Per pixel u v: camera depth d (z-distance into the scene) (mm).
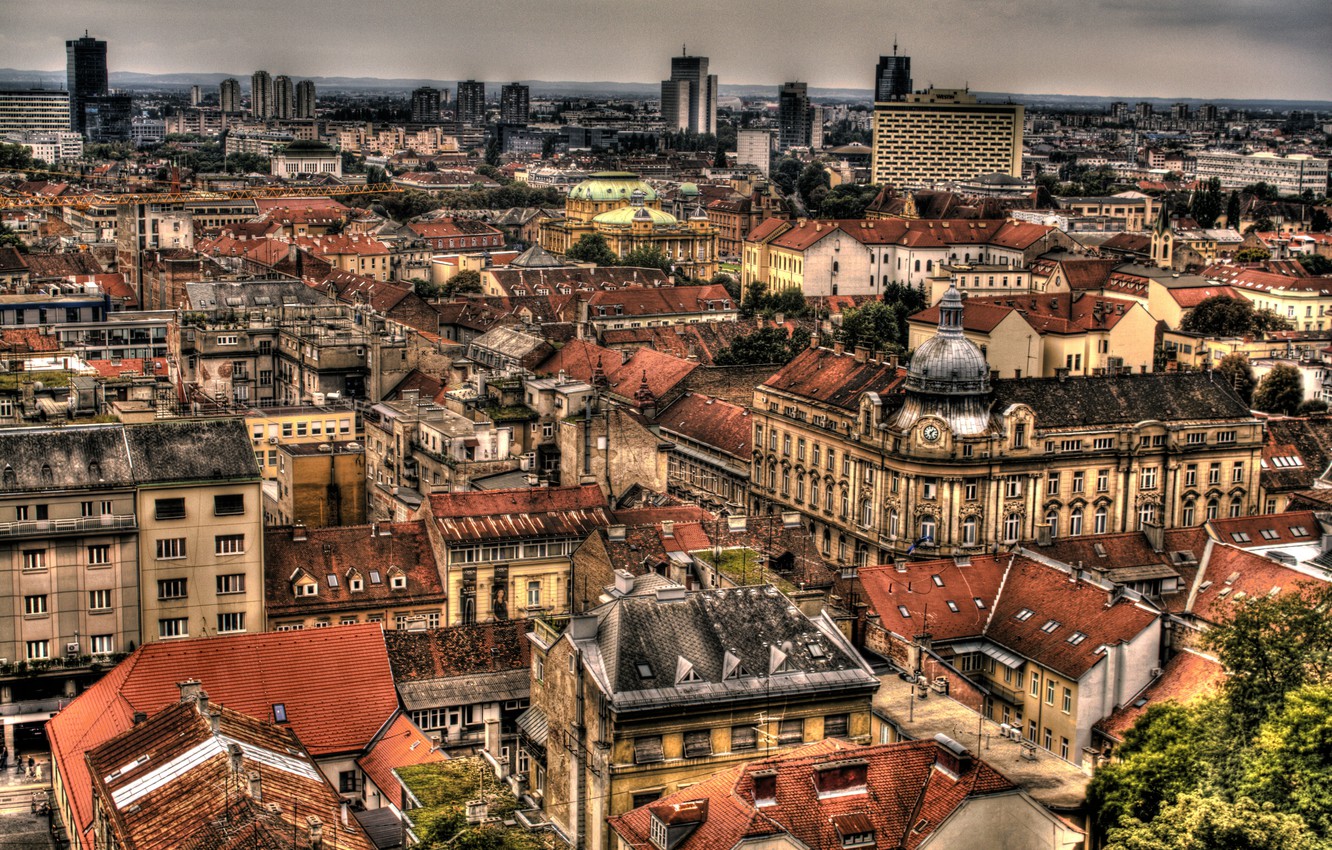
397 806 135875
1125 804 128500
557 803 140125
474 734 159000
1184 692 159500
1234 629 140000
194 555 175125
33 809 150000
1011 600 179875
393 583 187000
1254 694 136000
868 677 139125
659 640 136875
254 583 178125
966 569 184125
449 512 191625
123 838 114688
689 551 175375
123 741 134125
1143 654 163875
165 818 115750
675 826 112750
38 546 168250
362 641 160000
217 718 131750
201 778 120250
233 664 154750
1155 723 139000
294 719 151750
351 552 188375
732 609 141375
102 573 171375
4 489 167500
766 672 137125
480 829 117500
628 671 133625
